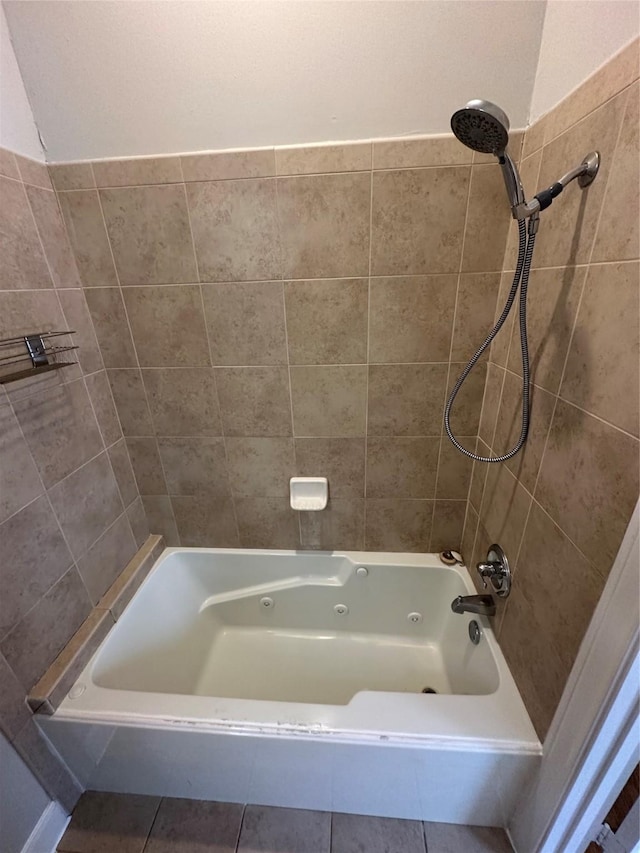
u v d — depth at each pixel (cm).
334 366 136
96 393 138
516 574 111
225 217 119
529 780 100
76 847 114
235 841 113
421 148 108
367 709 107
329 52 100
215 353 137
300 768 108
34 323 111
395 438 145
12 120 105
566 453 87
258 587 172
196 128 110
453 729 102
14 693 102
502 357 120
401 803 113
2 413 100
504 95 102
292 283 126
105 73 105
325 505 152
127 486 155
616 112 71
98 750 113
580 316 82
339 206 115
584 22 80
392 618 168
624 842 85
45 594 113
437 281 122
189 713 108
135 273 128
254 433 149
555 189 80
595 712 76
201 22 99
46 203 116
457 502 154
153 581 157
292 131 109
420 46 99
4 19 100
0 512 99
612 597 71
